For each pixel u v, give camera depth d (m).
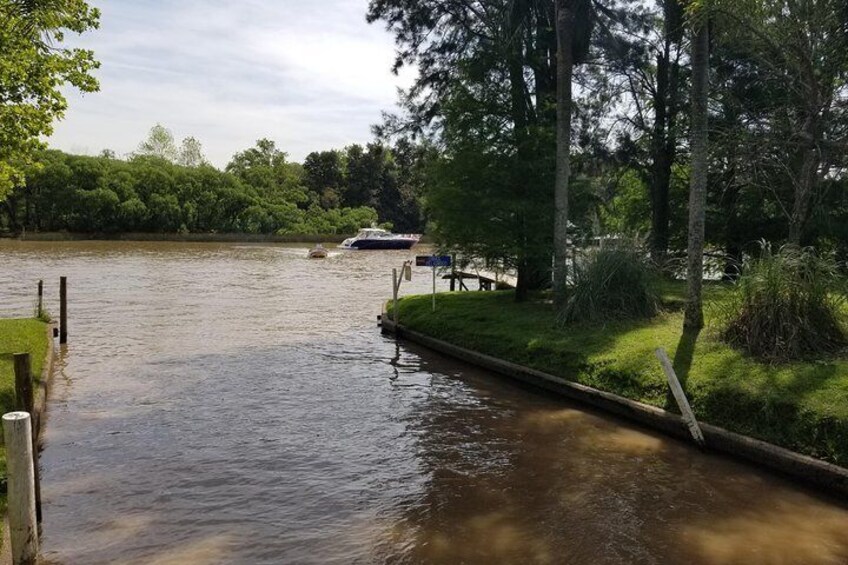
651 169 19.42
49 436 8.66
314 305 22.47
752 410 7.91
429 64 18.66
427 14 17.86
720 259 16.05
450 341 14.41
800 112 13.38
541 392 11.10
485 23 17.08
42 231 63.03
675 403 8.79
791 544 5.86
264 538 5.94
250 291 26.25
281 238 69.00
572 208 15.48
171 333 16.52
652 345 10.48
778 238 17.42
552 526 6.23
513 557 5.64
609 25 17.70
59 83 10.19
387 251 57.34
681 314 12.34
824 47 11.99
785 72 13.14
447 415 9.87
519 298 16.38
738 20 11.41
